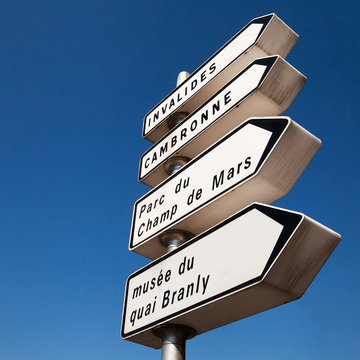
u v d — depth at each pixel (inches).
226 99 152.9
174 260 124.0
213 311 106.6
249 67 150.9
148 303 126.3
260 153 114.7
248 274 96.0
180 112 187.5
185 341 117.0
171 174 167.0
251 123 123.9
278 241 92.7
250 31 175.6
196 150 162.7
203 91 177.3
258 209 102.7
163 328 116.2
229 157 126.0
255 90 138.9
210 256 110.7
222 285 101.9
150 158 183.0
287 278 92.8
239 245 102.9
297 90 145.3
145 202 160.4
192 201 133.4
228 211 126.2
